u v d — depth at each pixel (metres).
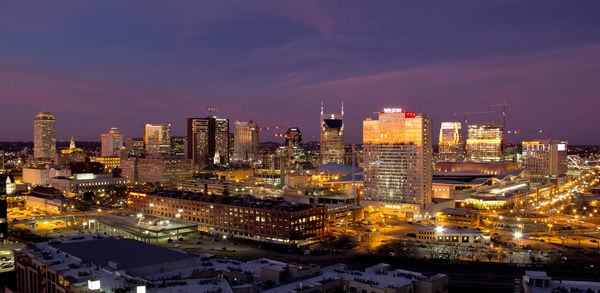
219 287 154.75
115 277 163.62
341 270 184.00
